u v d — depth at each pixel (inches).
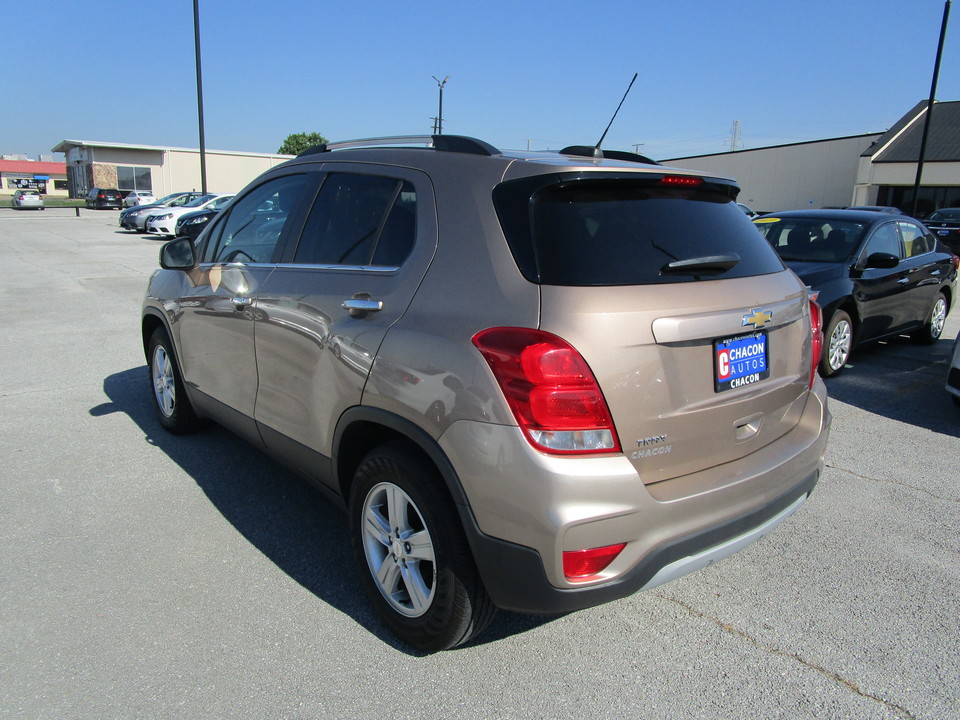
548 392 83.8
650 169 102.7
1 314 365.7
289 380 125.0
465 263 96.7
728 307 96.4
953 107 1378.0
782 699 97.3
